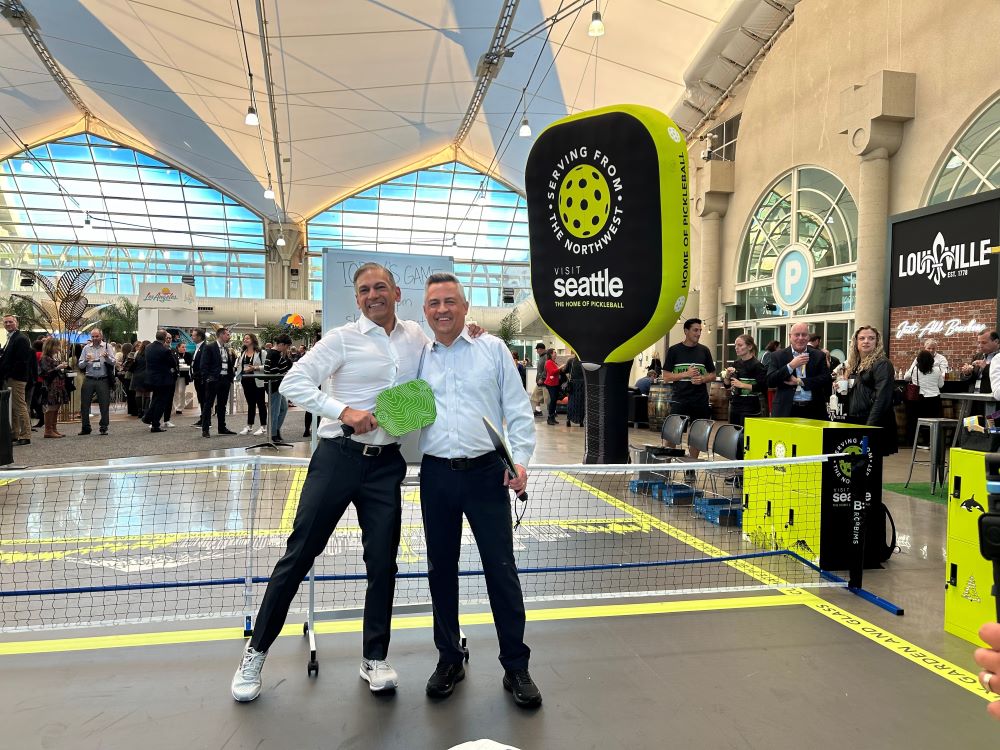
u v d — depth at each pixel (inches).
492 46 580.4
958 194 376.2
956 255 340.2
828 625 114.4
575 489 227.5
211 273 1258.0
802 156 506.6
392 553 91.2
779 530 156.3
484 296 1349.7
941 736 80.4
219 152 903.1
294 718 83.8
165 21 550.3
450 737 79.7
